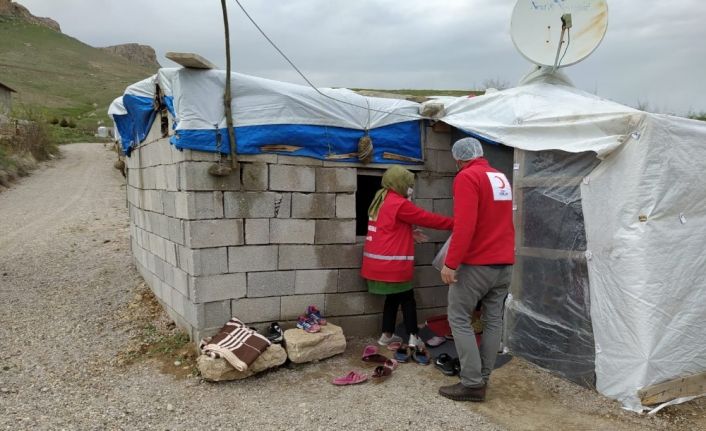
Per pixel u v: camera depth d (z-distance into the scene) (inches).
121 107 248.1
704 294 146.9
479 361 140.7
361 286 190.9
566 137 153.8
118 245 370.9
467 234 133.0
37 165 900.0
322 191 181.0
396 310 183.8
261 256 171.9
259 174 169.5
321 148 178.9
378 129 190.9
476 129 178.7
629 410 138.9
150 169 214.1
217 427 126.1
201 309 163.3
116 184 796.0
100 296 234.2
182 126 156.1
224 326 165.3
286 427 126.7
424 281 205.0
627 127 138.4
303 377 156.2
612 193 143.1
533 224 168.4
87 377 153.7
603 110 149.9
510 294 177.3
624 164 140.1
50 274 276.7
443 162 207.8
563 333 159.5
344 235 186.2
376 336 194.1
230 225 166.1
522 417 134.7
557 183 159.3
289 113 171.5
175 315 191.0
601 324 146.7
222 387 147.2
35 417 127.9
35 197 643.5
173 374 154.7
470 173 137.1
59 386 146.8
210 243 163.3
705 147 146.3
